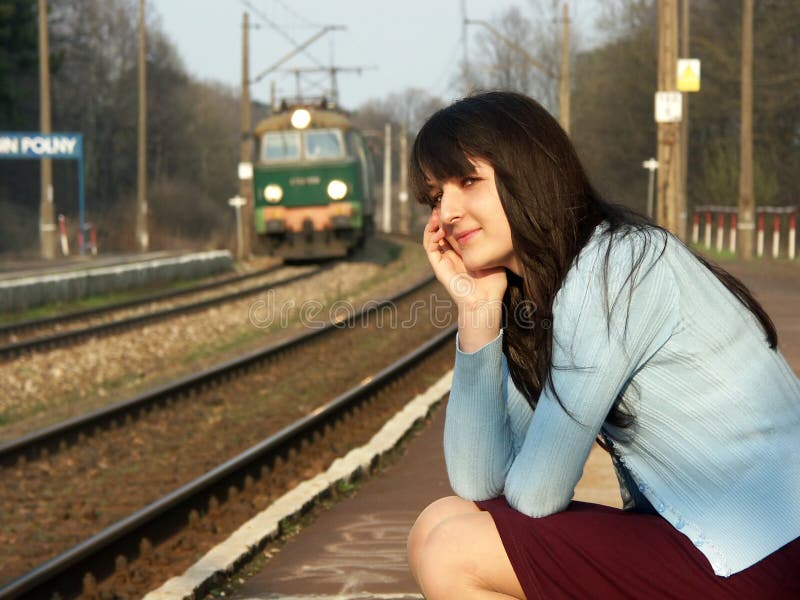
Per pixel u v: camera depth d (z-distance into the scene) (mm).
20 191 59375
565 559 2350
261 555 5559
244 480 7812
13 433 10828
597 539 2354
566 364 2395
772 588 2256
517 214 2521
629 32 49531
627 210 2553
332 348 15906
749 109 31203
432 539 2465
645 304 2336
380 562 5297
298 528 6094
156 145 76250
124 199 64062
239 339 18156
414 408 9750
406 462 7848
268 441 8391
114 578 5520
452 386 2758
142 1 45750
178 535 6453
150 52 77312
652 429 2396
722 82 41812
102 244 48375
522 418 2811
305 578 5082
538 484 2414
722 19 43844
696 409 2348
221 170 82312
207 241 59688
